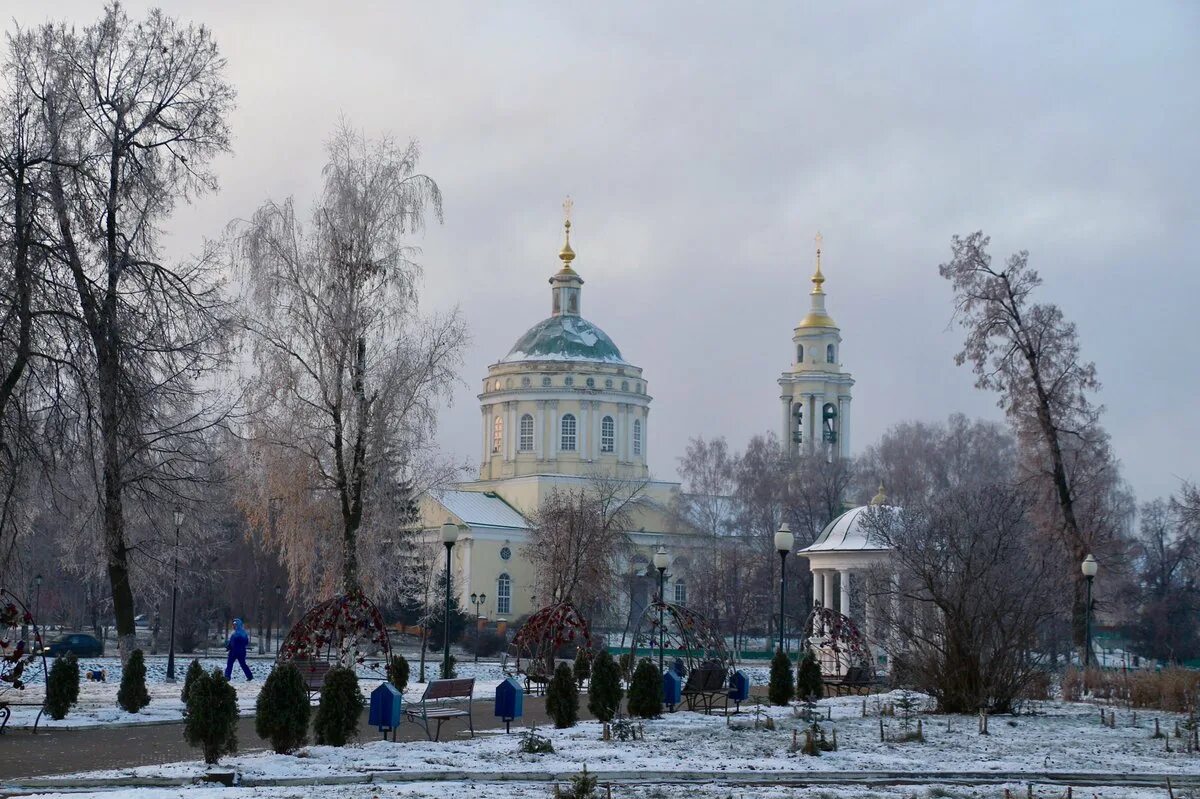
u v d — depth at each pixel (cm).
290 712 2223
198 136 3247
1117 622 8488
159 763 2197
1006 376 5366
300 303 4006
